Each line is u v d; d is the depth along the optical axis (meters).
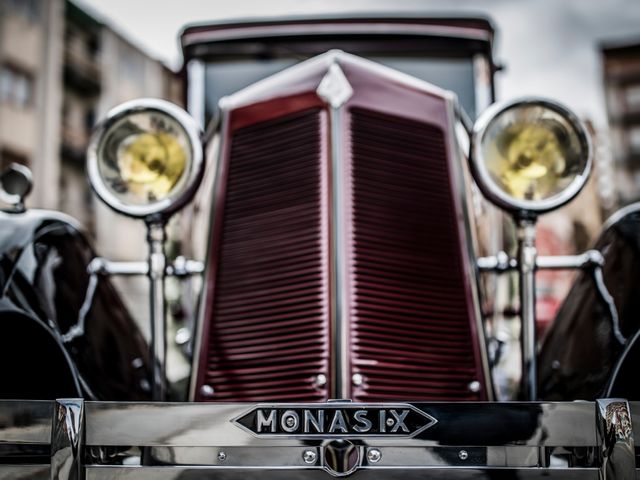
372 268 2.04
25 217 2.12
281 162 2.20
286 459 1.64
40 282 1.97
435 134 2.29
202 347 2.13
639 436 1.63
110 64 15.82
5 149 13.95
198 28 3.16
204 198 2.57
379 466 1.61
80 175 15.63
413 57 3.09
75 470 1.61
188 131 1.99
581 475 1.60
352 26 3.11
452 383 2.03
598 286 2.10
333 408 1.61
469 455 1.65
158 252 1.99
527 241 1.94
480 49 3.10
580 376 1.98
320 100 2.18
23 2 14.39
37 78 14.60
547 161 1.94
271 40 3.13
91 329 2.09
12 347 1.86
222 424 1.62
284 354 2.00
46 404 1.66
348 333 1.94
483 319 2.11
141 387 2.29
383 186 2.14
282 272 2.08
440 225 2.18
